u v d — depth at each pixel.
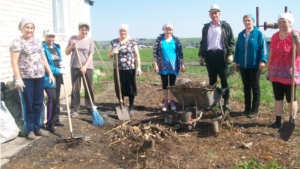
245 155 4.49
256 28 6.10
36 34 8.12
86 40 6.59
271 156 4.41
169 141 5.11
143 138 5.12
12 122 5.23
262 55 5.98
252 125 5.90
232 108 7.29
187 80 6.19
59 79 5.88
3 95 5.46
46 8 8.63
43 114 6.16
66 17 9.96
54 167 4.25
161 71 7.12
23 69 5.04
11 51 4.85
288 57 5.24
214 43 6.51
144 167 4.19
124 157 4.54
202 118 6.50
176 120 6.49
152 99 8.80
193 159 4.39
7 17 6.82
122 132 5.45
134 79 6.95
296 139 5.11
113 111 7.44
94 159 4.49
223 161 4.31
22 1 7.42
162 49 7.01
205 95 5.46
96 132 5.73
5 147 4.95
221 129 5.50
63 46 9.55
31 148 4.89
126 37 6.84
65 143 5.09
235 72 14.37
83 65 6.55
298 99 8.05
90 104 6.98
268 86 10.05
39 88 5.31
